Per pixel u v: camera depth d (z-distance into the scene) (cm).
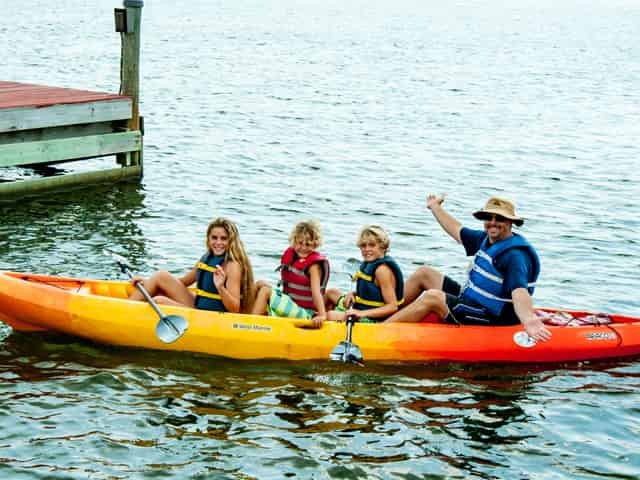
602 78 2744
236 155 1380
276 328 637
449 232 690
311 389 594
